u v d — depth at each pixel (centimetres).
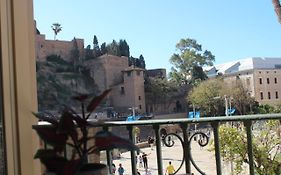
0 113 172
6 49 176
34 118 186
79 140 144
